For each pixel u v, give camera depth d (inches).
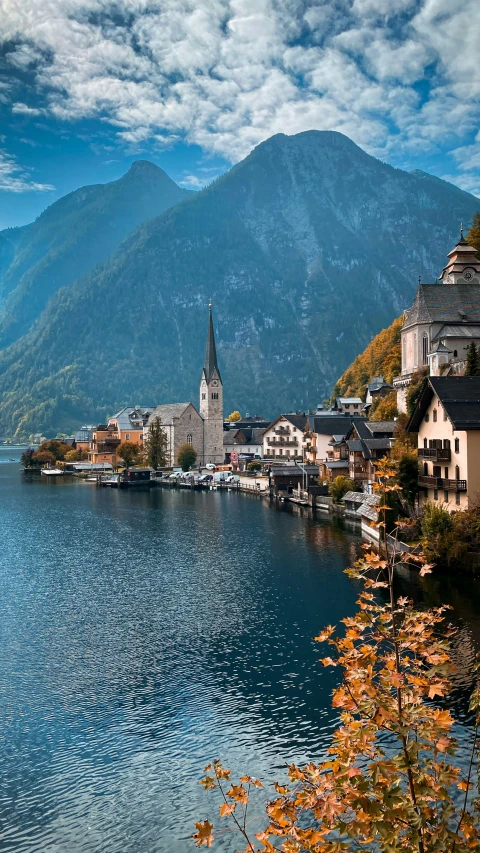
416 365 4729.3
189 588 2454.5
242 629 1945.1
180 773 1198.3
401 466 3002.0
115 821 1076.5
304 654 1721.2
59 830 1059.3
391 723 494.0
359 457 4379.9
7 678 1632.6
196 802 1117.7
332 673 1592.0
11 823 1078.4
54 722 1397.6
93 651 1807.3
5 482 7598.4
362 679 506.9
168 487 6865.2
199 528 3900.1
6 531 3887.8
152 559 3014.3
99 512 4746.6
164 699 1488.7
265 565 2797.7
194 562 2918.3
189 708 1439.5
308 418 6609.3
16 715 1433.3
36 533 3804.1
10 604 2288.4
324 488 4714.6
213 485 6624.0
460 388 2795.3
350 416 6638.8
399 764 478.3
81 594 2409.0
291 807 530.9
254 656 1723.7
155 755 1258.6
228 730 1336.1
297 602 2198.6
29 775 1207.6
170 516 4473.4
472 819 517.7
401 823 487.8
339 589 2337.6
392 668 519.5
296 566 2751.0
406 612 550.6
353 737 484.1
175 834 1040.2
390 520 2847.0
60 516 4547.2
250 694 1494.8
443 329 4552.2
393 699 513.0
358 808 468.4
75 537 3656.5
